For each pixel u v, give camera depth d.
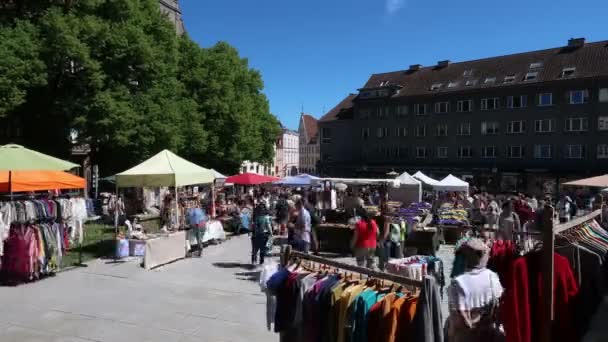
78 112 21.08
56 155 23.22
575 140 42.22
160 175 14.13
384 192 28.02
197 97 32.41
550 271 3.73
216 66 33.38
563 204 21.11
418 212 19.53
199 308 8.38
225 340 6.84
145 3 25.89
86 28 20.62
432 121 51.69
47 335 6.94
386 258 11.66
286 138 110.00
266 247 12.72
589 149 41.38
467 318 3.95
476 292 4.00
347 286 4.36
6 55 18.02
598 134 40.88
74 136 26.78
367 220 10.44
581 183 14.16
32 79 19.12
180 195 20.44
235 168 38.38
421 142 52.62
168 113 25.41
